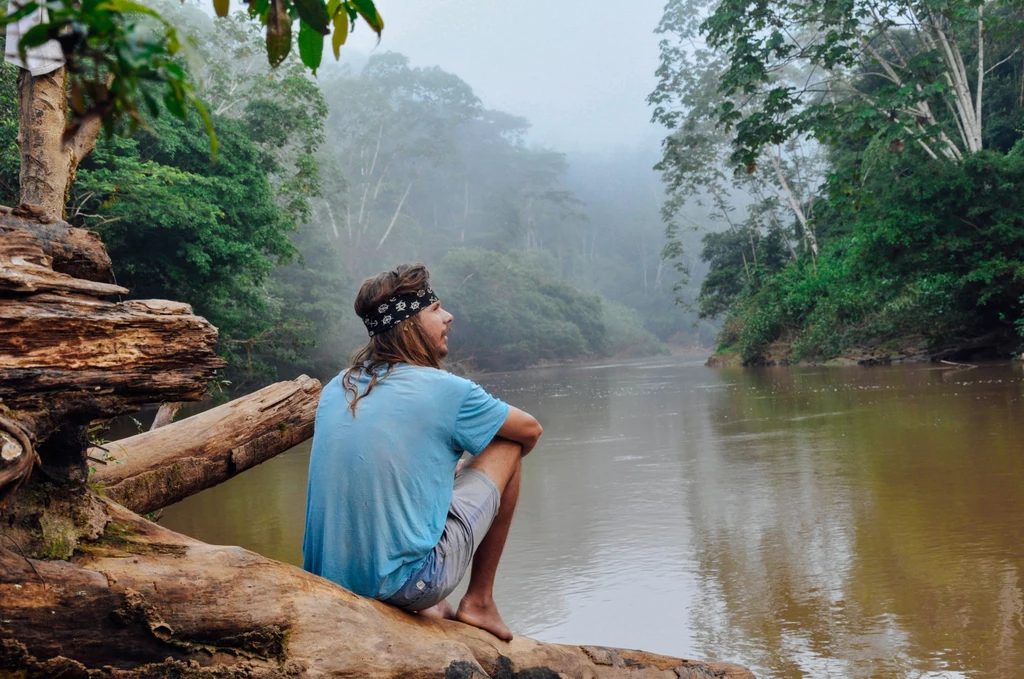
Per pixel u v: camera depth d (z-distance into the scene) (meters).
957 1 17.45
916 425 8.26
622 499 5.75
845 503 5.04
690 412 12.20
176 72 0.71
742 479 6.17
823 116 15.44
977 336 19.30
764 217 39.16
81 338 1.60
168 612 1.57
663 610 3.35
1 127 11.42
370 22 0.92
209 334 1.76
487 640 2.04
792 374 20.33
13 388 1.51
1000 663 2.58
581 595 3.62
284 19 0.88
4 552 1.48
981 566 3.57
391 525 1.88
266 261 18.17
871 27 17.16
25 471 1.37
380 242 53.16
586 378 29.52
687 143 31.16
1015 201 17.75
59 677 1.44
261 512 5.77
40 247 1.70
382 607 1.86
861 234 20.20
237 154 17.67
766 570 3.80
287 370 32.75
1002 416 8.27
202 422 2.85
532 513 5.47
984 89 25.36
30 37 0.67
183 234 16.11
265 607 1.66
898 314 20.78
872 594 3.33
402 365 2.06
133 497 2.66
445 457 1.98
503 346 54.34
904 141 19.77
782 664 2.72
